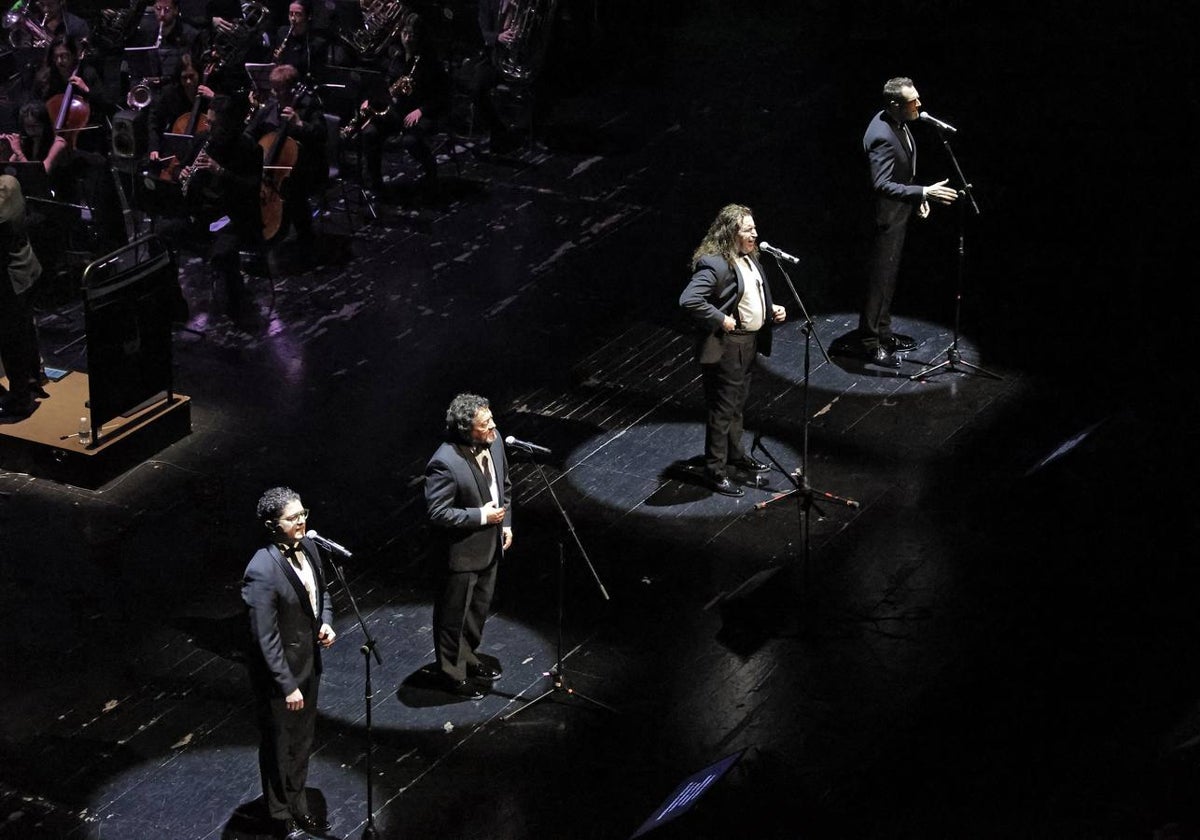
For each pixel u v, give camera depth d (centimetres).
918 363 4419
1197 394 4184
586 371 4456
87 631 3503
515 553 3712
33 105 4925
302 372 4475
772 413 4228
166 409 4131
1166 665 3195
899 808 2900
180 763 3155
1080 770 2919
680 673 3341
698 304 3681
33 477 4031
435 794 3053
